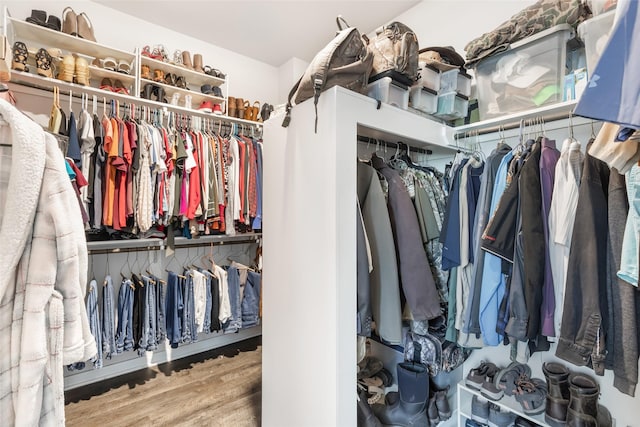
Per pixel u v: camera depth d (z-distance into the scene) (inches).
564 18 48.3
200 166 89.4
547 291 43.9
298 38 114.1
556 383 52.3
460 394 65.5
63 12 83.1
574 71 48.1
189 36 112.7
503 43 55.3
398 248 51.8
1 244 27.6
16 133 27.8
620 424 51.7
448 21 84.4
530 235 43.9
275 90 136.5
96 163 74.5
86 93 81.0
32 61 78.7
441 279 59.7
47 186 30.2
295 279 52.4
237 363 100.7
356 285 46.4
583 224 39.2
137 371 95.0
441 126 61.3
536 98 51.7
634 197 33.8
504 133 63.6
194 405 77.4
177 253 109.0
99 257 93.7
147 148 80.9
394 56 51.8
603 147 30.7
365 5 94.3
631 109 20.5
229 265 111.7
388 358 75.0
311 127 48.3
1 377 28.2
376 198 51.4
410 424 58.8
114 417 72.5
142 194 79.5
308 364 49.3
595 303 37.5
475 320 50.2
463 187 56.9
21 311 29.2
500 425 58.5
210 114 101.2
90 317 76.2
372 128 49.0
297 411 52.1
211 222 92.6
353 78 47.9
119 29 98.3
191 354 107.4
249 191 99.2
